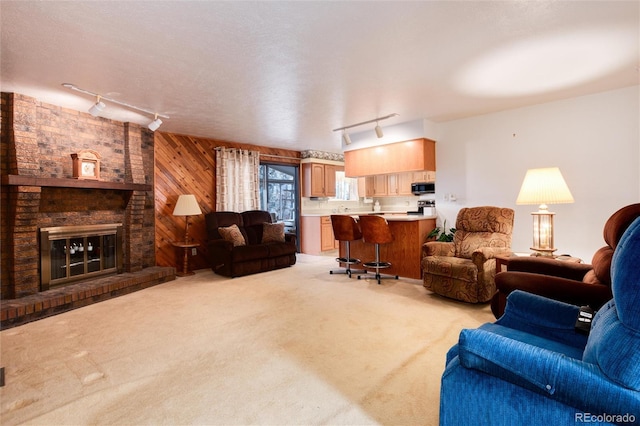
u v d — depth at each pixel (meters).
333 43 2.54
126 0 1.96
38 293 3.61
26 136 3.59
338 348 2.54
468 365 1.28
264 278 5.00
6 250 3.46
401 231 4.91
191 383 2.07
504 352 1.20
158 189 5.29
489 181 4.61
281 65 2.92
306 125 5.09
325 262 6.38
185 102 3.90
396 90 3.60
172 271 4.93
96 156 4.18
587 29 2.38
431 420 1.69
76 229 4.10
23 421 1.73
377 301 3.74
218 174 6.02
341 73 3.11
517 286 2.24
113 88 3.44
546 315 1.73
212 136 5.84
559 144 4.05
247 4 2.02
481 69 3.07
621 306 1.06
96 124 4.43
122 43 2.50
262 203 7.32
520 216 4.36
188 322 3.15
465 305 3.57
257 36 2.42
